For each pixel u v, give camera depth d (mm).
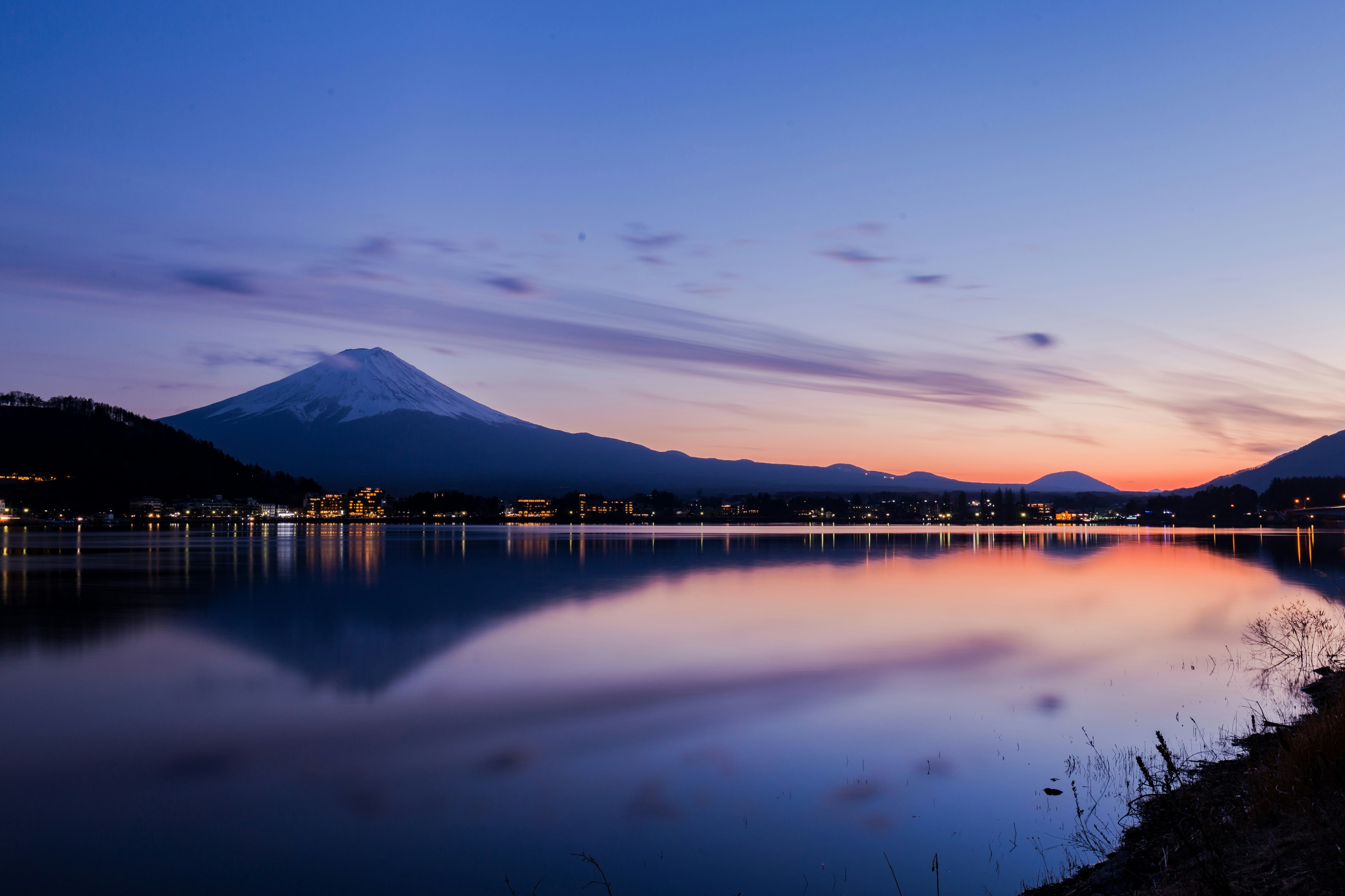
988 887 12086
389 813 15648
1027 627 39031
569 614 44969
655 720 22047
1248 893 8750
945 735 20016
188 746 20000
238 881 13070
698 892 12336
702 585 63406
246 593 57438
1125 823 13688
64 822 15375
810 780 17094
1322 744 11430
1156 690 24156
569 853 13891
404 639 36156
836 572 76188
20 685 26859
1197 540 167375
